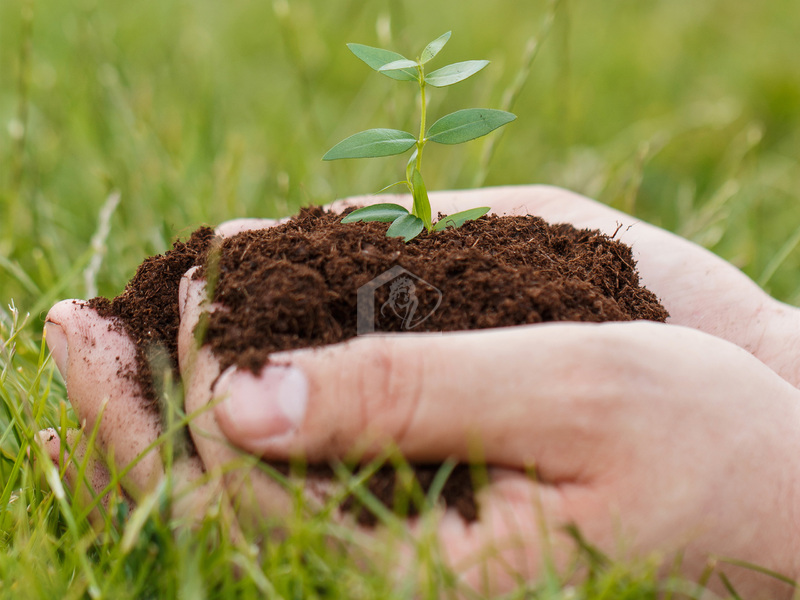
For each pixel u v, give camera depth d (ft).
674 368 0.77
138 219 1.33
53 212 1.36
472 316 0.80
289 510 0.77
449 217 0.88
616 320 0.82
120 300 0.87
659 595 0.76
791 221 1.60
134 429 0.83
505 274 0.81
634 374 0.76
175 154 1.59
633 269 0.91
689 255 1.02
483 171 1.28
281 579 0.73
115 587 0.74
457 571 0.74
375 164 1.59
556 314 0.80
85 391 0.84
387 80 1.58
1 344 0.93
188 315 0.81
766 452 0.78
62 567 0.78
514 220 0.93
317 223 0.89
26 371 0.96
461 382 0.74
